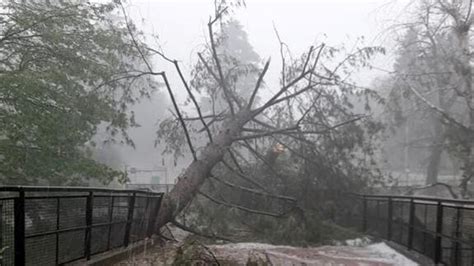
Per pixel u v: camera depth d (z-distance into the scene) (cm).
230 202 1636
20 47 1291
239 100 1677
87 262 706
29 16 1247
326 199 1578
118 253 816
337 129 1627
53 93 1227
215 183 1686
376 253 1086
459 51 1753
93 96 1341
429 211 890
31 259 573
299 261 953
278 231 1312
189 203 1484
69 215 666
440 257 818
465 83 1752
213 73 1669
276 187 1620
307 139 1653
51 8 1324
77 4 1342
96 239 770
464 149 1708
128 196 923
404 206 1061
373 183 1708
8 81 1075
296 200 1421
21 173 1201
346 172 1636
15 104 1162
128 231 921
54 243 626
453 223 767
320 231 1328
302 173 1606
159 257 872
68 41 1291
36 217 584
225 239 1298
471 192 1686
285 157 1680
